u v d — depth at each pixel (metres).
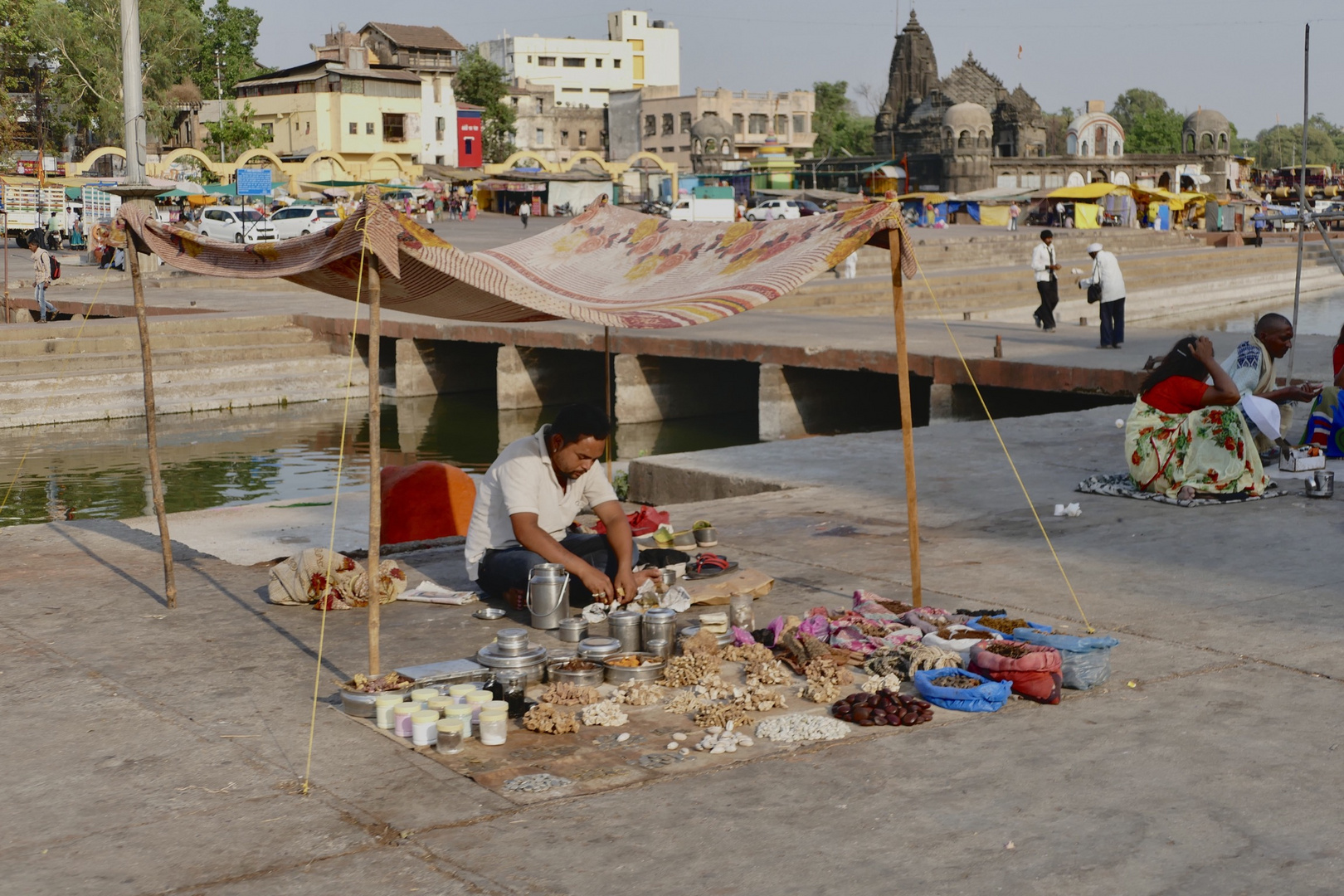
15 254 44.19
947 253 45.50
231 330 26.28
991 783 4.04
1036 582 6.56
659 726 4.63
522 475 6.05
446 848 3.61
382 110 75.62
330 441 20.30
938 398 18.00
